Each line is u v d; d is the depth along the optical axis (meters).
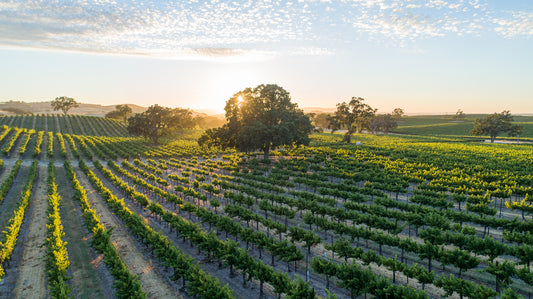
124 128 163.25
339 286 17.44
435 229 21.98
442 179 42.34
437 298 17.41
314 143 108.62
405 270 17.52
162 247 21.23
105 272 20.91
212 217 27.67
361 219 26.20
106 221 31.47
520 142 120.81
